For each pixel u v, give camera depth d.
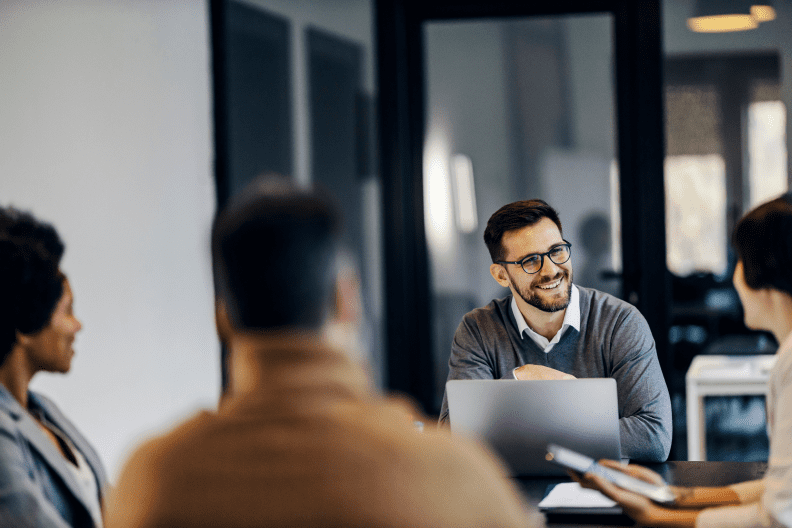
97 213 3.40
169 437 0.84
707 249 3.76
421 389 4.06
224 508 0.77
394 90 3.94
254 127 4.04
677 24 3.72
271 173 4.02
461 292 4.04
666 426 2.12
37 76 3.22
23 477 1.30
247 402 0.82
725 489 1.67
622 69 3.77
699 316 3.78
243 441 0.79
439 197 4.03
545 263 2.24
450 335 4.05
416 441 0.80
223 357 4.04
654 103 3.71
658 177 3.72
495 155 3.96
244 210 0.85
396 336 4.01
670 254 3.80
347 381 0.83
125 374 3.50
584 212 3.87
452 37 3.97
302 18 3.99
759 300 1.53
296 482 0.77
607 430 1.80
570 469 1.65
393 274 3.99
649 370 2.21
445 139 4.01
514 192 3.95
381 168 3.97
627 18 3.74
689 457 3.30
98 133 3.42
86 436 3.32
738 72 3.69
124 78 3.53
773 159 3.68
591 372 2.28
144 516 0.79
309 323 0.83
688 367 3.80
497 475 0.83
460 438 0.84
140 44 3.61
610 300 2.33
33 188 3.19
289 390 0.81
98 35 3.42
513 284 2.28
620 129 3.79
